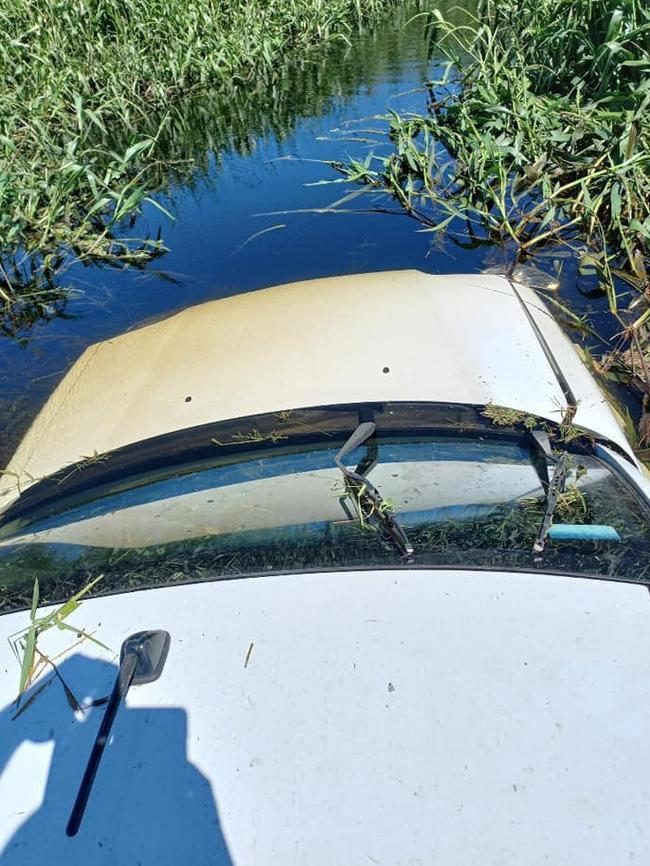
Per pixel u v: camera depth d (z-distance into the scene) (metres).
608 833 1.14
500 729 1.28
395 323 2.51
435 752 1.26
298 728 1.32
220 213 5.32
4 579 1.77
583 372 2.43
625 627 1.43
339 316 2.58
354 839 1.16
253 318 2.67
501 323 2.54
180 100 8.28
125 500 1.96
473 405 2.12
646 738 1.25
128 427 2.26
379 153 6.02
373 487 1.75
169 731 1.35
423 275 2.97
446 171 5.55
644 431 2.66
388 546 1.65
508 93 5.46
